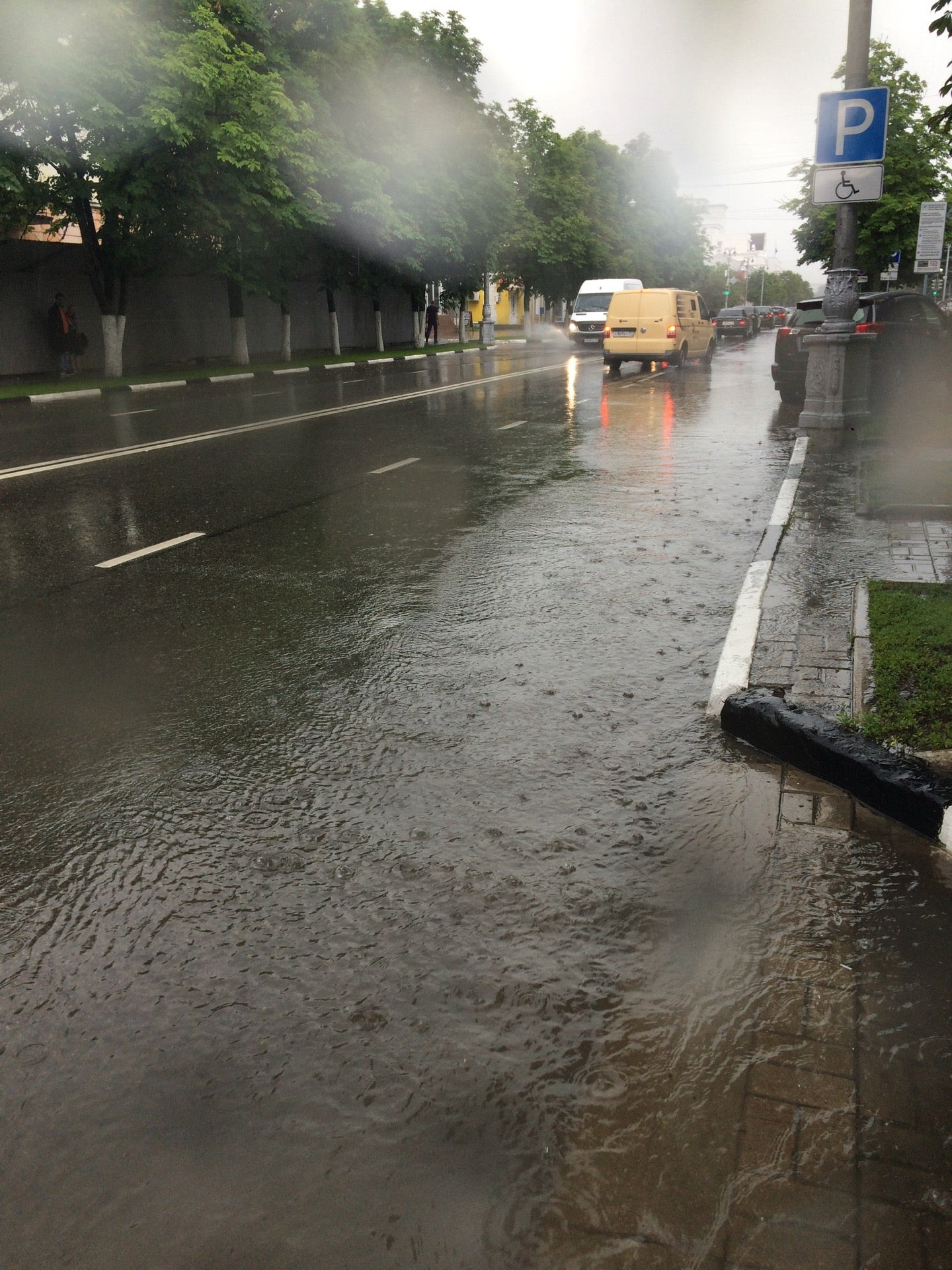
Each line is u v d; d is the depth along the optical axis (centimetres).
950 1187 191
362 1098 216
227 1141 206
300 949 266
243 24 2248
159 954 265
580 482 961
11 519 823
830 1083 217
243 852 314
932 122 568
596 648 492
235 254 2384
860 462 970
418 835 321
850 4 1106
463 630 525
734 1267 177
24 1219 190
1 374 2331
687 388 2005
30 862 311
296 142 2212
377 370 2734
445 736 395
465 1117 210
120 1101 217
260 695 442
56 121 1892
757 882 294
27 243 2341
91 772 370
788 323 1673
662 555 675
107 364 2356
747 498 870
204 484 970
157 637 524
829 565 617
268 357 3325
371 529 769
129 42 1847
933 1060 223
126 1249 184
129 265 2311
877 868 301
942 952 262
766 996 245
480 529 767
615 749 381
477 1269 178
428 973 255
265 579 632
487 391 1973
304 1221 188
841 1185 192
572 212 5194
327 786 356
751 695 396
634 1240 182
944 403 1512
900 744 349
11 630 541
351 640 512
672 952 262
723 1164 197
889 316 1468
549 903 284
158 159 2017
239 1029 237
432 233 3216
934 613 482
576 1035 233
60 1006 246
